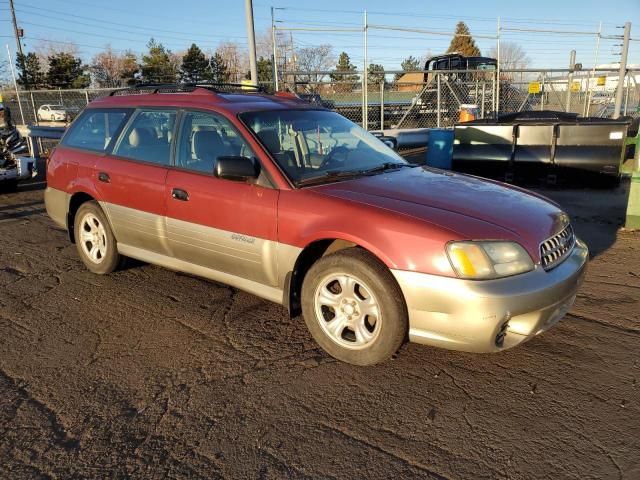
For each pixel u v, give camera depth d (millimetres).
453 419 2881
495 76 14727
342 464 2559
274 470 2529
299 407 3023
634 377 3238
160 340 3844
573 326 3920
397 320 3135
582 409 2938
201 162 4113
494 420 2865
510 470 2490
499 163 9344
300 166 3807
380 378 3295
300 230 3455
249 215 3721
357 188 3566
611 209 7516
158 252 4535
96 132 5086
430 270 2996
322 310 3502
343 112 15734
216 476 2498
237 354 3629
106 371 3434
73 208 5293
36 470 2551
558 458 2559
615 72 17703
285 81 13023
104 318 4230
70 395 3166
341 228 3262
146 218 4457
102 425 2883
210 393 3172
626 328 3873
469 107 14188
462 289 2924
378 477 2469
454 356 3533
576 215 7227
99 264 5098
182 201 4125
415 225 3086
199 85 4719
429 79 15711
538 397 3061
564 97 18016
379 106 15695
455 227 3047
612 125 8461
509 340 3076
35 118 18672
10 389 3236
